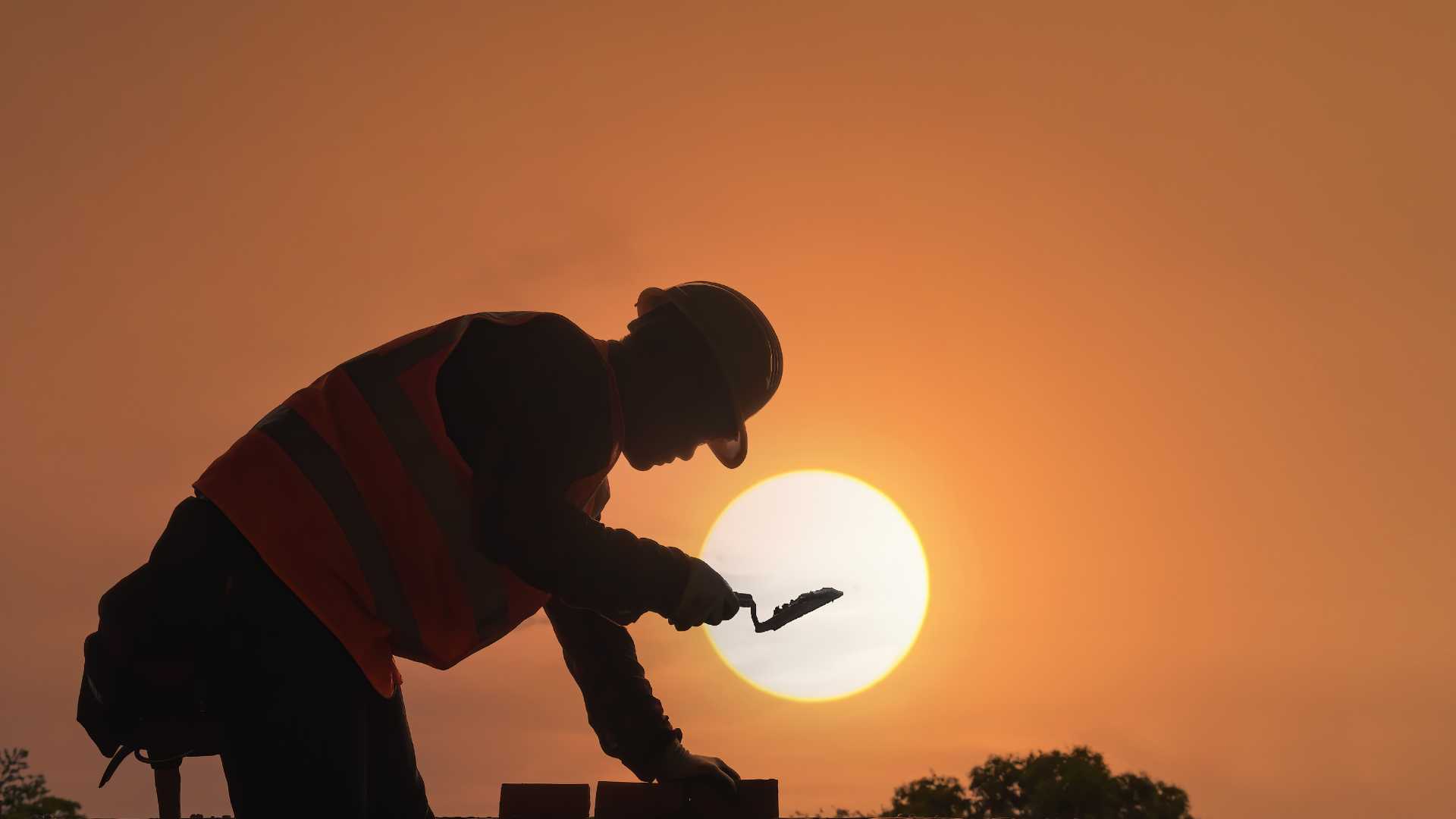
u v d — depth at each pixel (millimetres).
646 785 2201
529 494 1717
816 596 1993
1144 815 21719
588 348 1838
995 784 22594
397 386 1773
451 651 1808
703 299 2107
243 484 1687
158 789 1833
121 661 1648
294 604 1666
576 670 2293
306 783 1623
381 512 1726
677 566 1846
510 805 2191
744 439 2113
